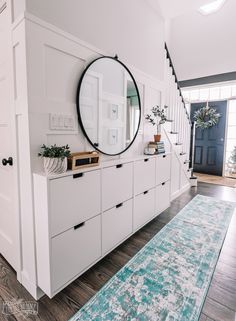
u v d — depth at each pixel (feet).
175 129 11.80
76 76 5.32
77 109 5.40
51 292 4.34
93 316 4.14
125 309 4.29
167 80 10.66
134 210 7.06
